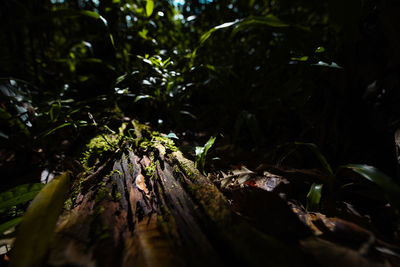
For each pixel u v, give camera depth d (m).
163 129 1.86
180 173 1.04
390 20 1.22
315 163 1.45
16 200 0.92
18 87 1.92
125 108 2.24
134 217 0.82
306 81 1.52
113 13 2.26
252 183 1.14
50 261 0.59
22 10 2.23
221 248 0.66
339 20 1.24
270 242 0.64
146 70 1.72
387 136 1.29
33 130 1.67
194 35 3.06
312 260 0.61
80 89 2.55
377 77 1.36
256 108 2.04
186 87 1.89
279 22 1.42
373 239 0.66
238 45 2.78
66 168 1.48
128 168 1.14
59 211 0.77
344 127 1.43
